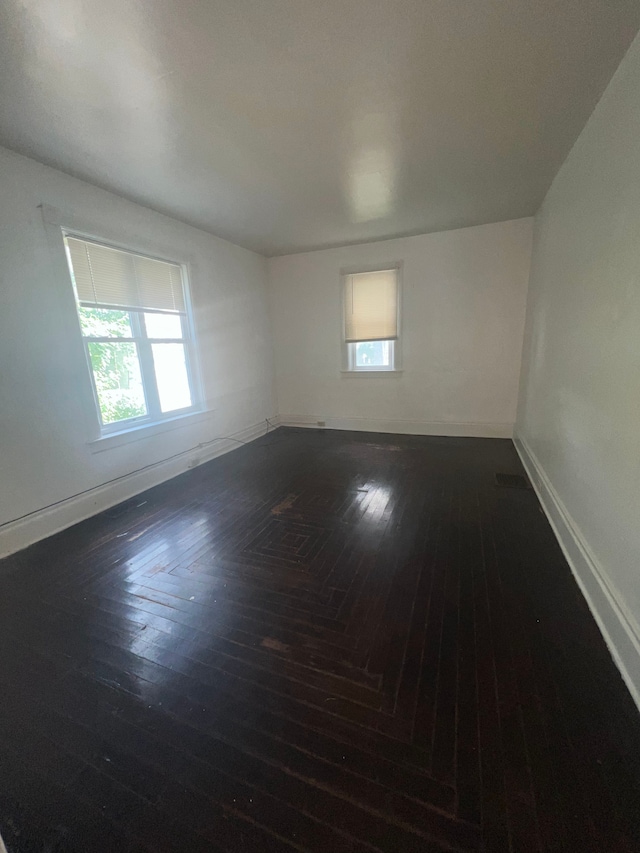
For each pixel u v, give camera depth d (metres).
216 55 1.47
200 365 3.76
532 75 1.67
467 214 3.58
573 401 2.12
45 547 2.29
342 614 1.64
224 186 2.72
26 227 2.26
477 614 1.60
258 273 4.75
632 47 1.48
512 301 4.00
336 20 1.33
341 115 1.92
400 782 0.99
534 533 2.25
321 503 2.79
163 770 1.05
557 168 2.61
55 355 2.45
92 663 1.43
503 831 0.87
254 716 1.20
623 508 1.41
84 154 2.22
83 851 0.88
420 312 4.38
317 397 5.14
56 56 1.44
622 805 0.91
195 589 1.85
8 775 1.05
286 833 0.90
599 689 1.23
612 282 1.63
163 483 3.31
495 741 1.08
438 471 3.34
